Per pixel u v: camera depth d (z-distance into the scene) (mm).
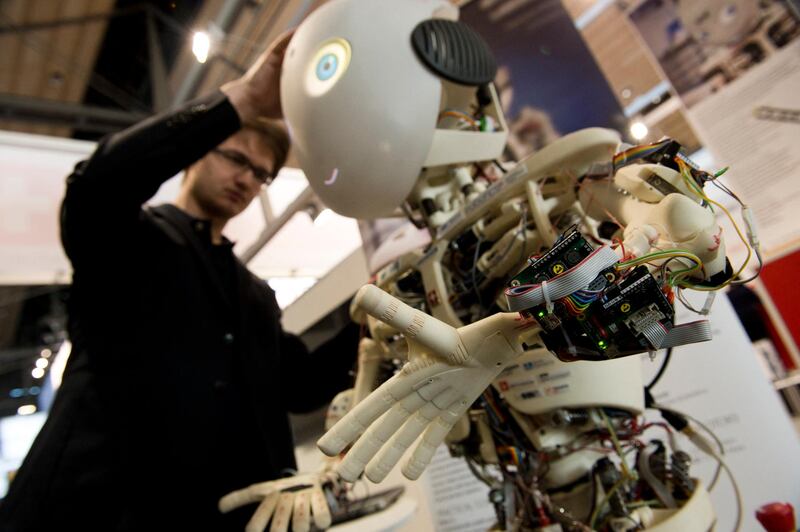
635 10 1178
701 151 1089
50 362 3592
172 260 1025
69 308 1005
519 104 1301
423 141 668
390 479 1299
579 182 616
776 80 1007
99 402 892
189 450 880
